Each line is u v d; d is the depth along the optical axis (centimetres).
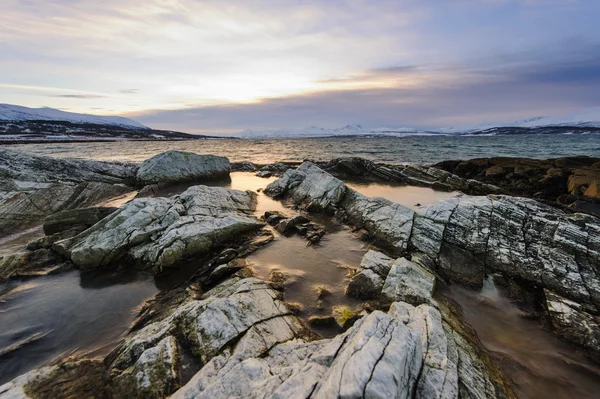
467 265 1379
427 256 1441
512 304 1157
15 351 942
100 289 1294
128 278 1383
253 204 2412
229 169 3862
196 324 898
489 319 1073
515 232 1499
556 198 2828
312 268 1430
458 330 920
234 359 749
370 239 1719
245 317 923
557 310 1073
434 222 1641
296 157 6281
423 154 6681
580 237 1364
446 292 1230
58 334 1019
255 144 12362
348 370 519
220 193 2222
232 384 649
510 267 1334
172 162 3259
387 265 1295
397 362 536
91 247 1428
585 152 6806
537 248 1386
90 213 1847
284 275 1352
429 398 554
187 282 1320
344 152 7375
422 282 1168
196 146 10556
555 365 872
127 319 1096
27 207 2058
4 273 1341
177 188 3083
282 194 2719
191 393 655
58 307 1166
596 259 1265
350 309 1102
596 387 806
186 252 1509
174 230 1559
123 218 1619
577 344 944
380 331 627
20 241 1752
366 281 1202
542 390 789
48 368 799
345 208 2161
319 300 1163
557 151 7138
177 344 853
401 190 3112
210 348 819
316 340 871
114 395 717
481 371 738
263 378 663
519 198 2016
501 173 3572
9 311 1140
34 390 722
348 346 627
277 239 1775
